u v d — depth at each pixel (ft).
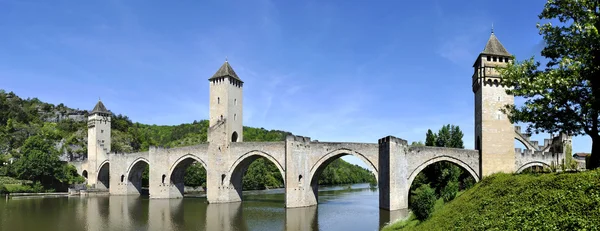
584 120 118.83
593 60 115.34
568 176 99.45
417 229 134.10
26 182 392.06
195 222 209.46
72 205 289.33
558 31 121.70
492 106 266.98
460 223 112.68
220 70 313.32
